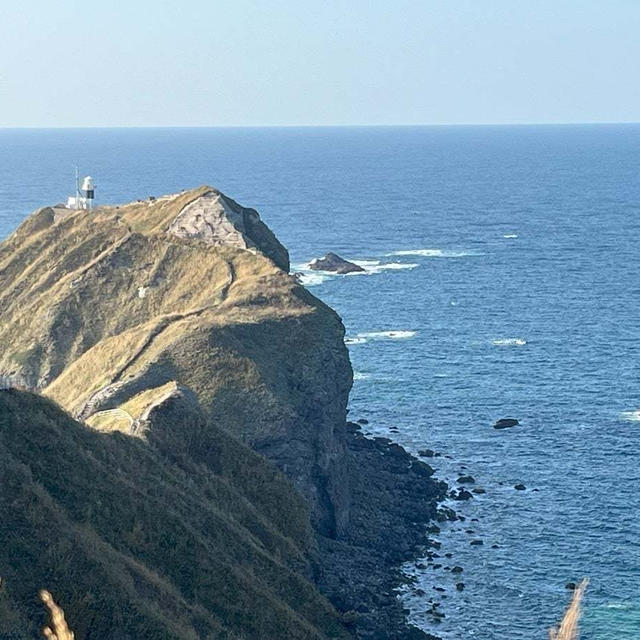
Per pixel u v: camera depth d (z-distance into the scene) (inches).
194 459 3521.2
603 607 3398.1
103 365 4480.8
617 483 4387.3
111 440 3144.7
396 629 3164.4
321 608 3065.9
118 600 2284.7
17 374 4931.1
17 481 2512.3
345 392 4453.7
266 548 3282.5
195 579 2711.6
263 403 3969.0
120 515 2716.5
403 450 4741.6
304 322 4503.0
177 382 3998.5
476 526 4003.4
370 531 3961.6
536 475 4498.0
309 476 3944.4
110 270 5280.5
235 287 4901.6
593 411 5324.8
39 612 2140.7
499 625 3289.9
